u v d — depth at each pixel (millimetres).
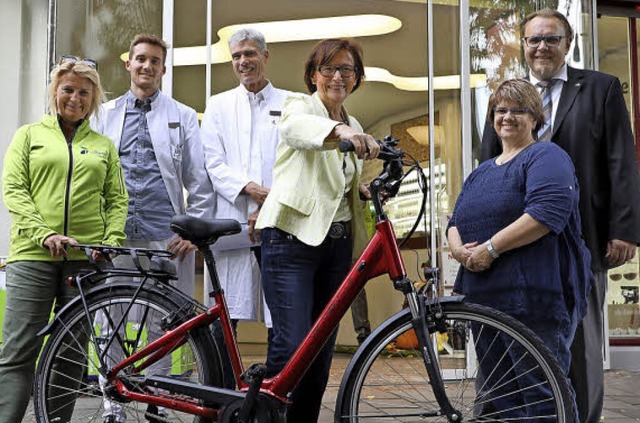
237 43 4523
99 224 3736
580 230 3340
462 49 6656
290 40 6973
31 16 6199
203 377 3135
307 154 3301
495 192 3252
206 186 4512
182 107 4555
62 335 3270
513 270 3131
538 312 3104
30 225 3514
